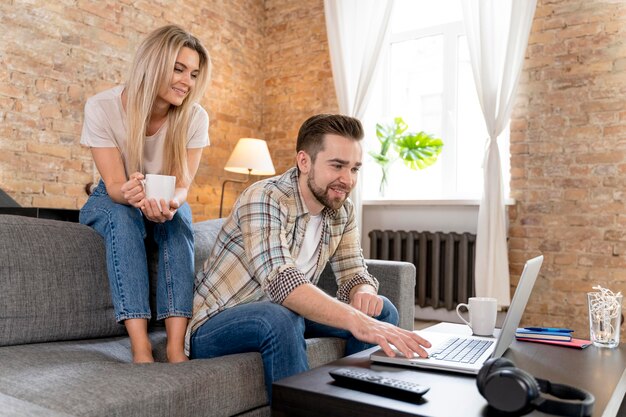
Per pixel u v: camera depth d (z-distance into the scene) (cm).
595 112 354
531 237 373
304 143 153
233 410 126
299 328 134
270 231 143
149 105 170
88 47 385
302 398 97
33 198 355
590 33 358
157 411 108
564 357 137
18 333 144
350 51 449
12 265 145
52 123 365
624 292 341
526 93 377
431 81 450
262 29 527
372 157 461
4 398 80
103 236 167
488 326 171
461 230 402
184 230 165
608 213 348
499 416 85
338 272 180
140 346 142
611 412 101
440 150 428
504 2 375
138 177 155
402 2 457
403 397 93
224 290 152
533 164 374
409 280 237
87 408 98
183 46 173
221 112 484
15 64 345
